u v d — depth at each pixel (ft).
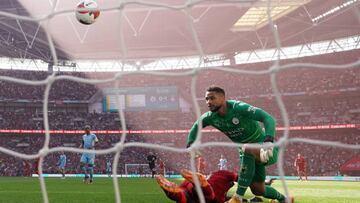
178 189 21.88
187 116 252.01
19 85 260.21
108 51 258.16
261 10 187.11
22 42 236.43
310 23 201.57
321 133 219.82
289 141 14.67
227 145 15.71
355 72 225.35
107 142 246.06
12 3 180.96
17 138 239.09
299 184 87.61
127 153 236.63
